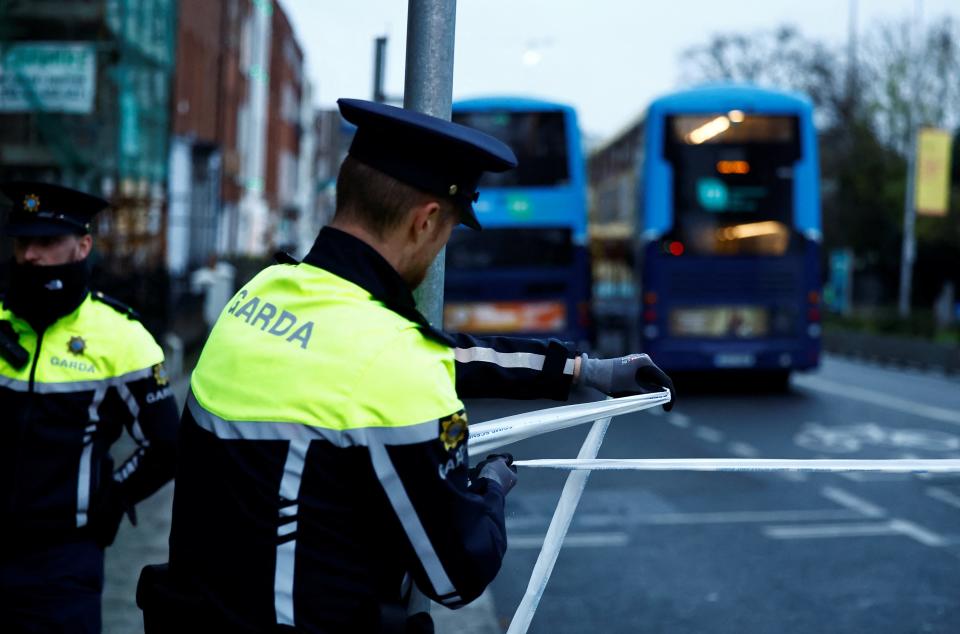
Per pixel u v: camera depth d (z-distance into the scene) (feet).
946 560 24.07
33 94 51.52
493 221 58.08
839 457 38.91
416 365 5.80
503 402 54.08
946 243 141.90
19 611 10.46
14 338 10.80
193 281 75.00
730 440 43.24
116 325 11.05
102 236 54.44
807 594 21.56
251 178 143.43
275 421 5.81
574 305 57.98
